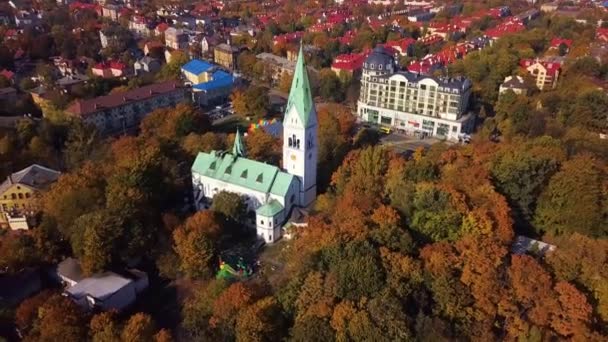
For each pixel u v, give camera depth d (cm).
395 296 11044
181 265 14350
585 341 10056
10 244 14525
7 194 17325
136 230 14625
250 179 17075
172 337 12262
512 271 11456
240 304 11719
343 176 17150
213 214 15675
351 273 11394
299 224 16100
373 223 13338
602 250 11688
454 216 13038
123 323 12112
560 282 10919
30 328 12238
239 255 15500
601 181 14112
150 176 16900
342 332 10638
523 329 10425
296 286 12056
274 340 11400
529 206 14850
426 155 18562
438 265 11588
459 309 11019
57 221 15588
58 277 14512
